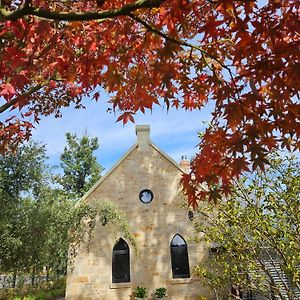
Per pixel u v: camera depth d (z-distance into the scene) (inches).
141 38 187.6
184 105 210.2
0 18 151.2
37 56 163.6
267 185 324.2
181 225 689.0
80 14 140.4
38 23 151.8
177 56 193.8
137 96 175.0
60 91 349.7
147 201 706.2
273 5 130.3
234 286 369.4
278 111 133.7
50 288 1033.5
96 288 641.6
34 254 518.6
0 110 224.5
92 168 1798.7
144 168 724.7
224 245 350.6
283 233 309.0
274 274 363.9
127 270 665.0
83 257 652.1
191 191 177.0
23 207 529.3
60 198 572.4
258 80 132.0
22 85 152.0
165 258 669.9
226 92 137.9
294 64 117.0
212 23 139.8
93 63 171.9
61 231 549.3
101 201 602.5
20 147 539.2
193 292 650.8
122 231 609.6
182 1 136.6
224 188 164.2
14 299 657.6
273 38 129.2
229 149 140.3
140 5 136.2
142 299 631.2
